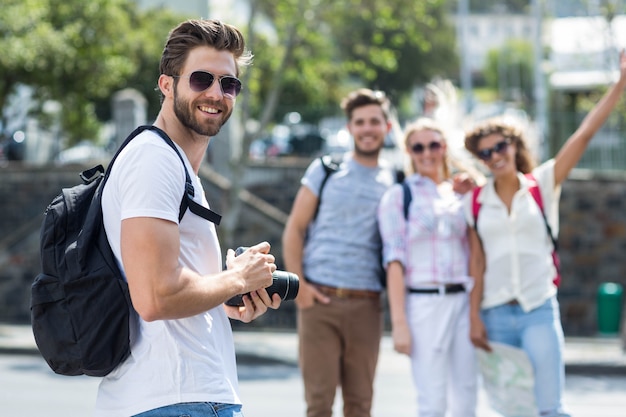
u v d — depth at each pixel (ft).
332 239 26.12
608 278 81.41
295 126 86.99
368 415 26.32
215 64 13.70
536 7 98.89
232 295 13.12
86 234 12.87
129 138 13.21
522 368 24.44
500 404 24.84
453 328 25.14
